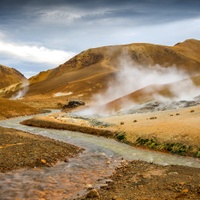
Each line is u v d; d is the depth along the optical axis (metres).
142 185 15.27
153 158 24.81
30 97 196.62
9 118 68.00
